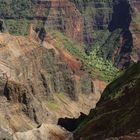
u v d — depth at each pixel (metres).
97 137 137.50
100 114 155.88
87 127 149.50
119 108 149.50
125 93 153.50
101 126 144.75
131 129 128.50
